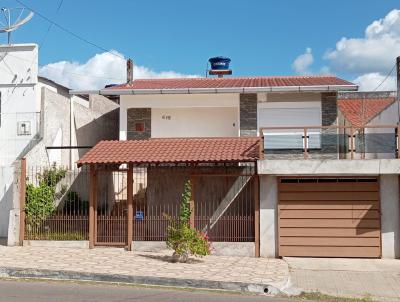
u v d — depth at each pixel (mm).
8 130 21953
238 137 19859
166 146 17797
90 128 26578
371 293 12133
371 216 16391
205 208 16922
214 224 16828
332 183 16531
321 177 16516
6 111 22062
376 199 16391
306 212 16516
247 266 14594
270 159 16453
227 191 16922
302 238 16469
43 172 19359
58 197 18766
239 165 17656
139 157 16891
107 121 29297
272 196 16609
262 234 16531
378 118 22734
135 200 17766
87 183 19000
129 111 22141
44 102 21734
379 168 15953
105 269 13445
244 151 17125
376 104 28219
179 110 22234
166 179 17344
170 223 16562
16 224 17594
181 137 21922
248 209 16812
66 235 17469
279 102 21188
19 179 17688
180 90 21078
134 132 22031
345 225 16422
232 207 16875
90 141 26500
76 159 24531
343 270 14617
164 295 11086
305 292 12086
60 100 23078
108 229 17234
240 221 16703
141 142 18266
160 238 16984
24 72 22125
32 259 14828
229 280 12438
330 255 16375
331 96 20969
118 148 17781
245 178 16875
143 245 16844
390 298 11742
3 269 13344
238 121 21516
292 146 17438
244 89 20750
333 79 23266
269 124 21188
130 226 17000
